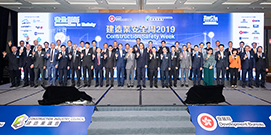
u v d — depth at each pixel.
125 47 6.86
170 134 3.39
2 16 7.02
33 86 6.29
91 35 7.06
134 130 3.38
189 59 6.11
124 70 6.45
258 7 7.25
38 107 3.85
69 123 3.55
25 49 6.26
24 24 6.99
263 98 4.65
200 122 3.59
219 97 4.05
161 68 6.02
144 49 6.08
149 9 7.84
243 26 6.90
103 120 3.62
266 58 6.03
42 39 7.04
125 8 7.58
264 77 6.10
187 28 7.01
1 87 6.18
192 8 7.49
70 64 6.30
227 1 6.60
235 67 5.95
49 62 6.15
